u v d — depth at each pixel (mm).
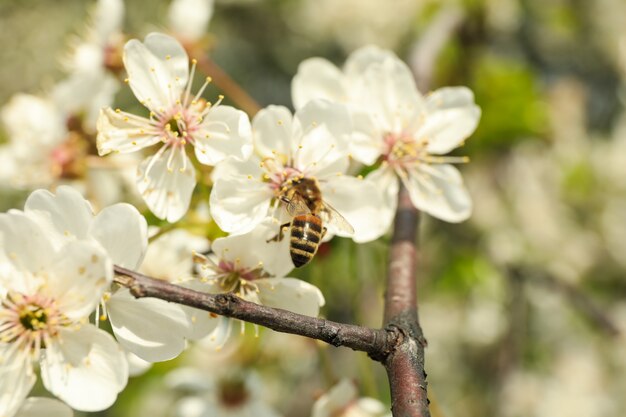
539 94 420
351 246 333
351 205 308
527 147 467
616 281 496
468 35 408
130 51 306
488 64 411
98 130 303
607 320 407
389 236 330
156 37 307
